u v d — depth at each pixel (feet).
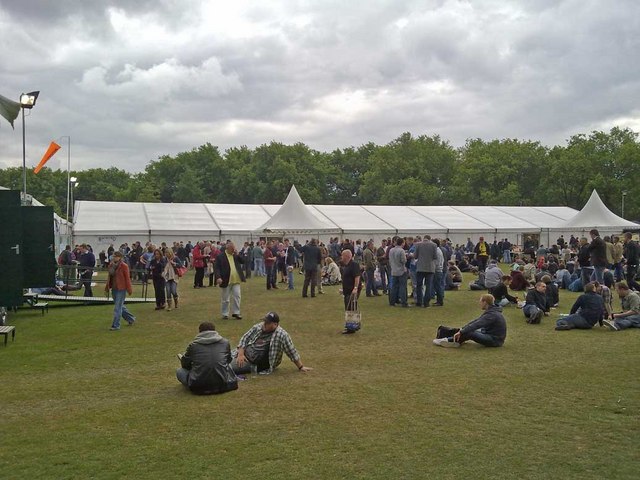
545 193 250.57
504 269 108.99
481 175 259.39
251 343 27.99
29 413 21.80
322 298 61.21
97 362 30.78
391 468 16.34
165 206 129.29
